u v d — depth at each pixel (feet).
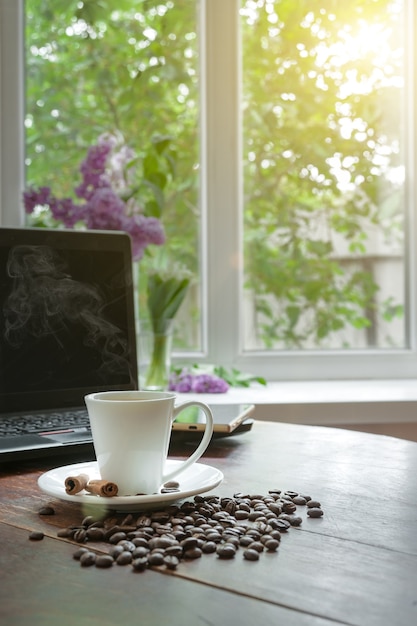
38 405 3.66
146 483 2.50
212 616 1.62
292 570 1.90
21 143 6.66
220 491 2.74
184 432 3.53
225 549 2.00
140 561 1.91
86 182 5.96
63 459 3.35
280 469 3.11
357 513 2.44
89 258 3.98
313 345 6.98
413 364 7.00
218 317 6.84
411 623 1.59
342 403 5.52
